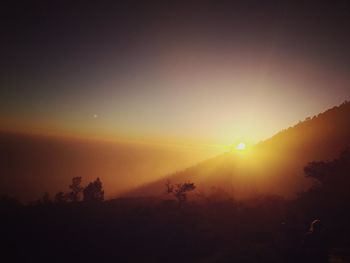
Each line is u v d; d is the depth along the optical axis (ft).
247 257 67.21
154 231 132.36
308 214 109.09
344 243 68.80
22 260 122.11
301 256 54.95
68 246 133.28
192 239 112.98
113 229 145.69
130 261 108.06
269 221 118.83
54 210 209.77
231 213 141.69
